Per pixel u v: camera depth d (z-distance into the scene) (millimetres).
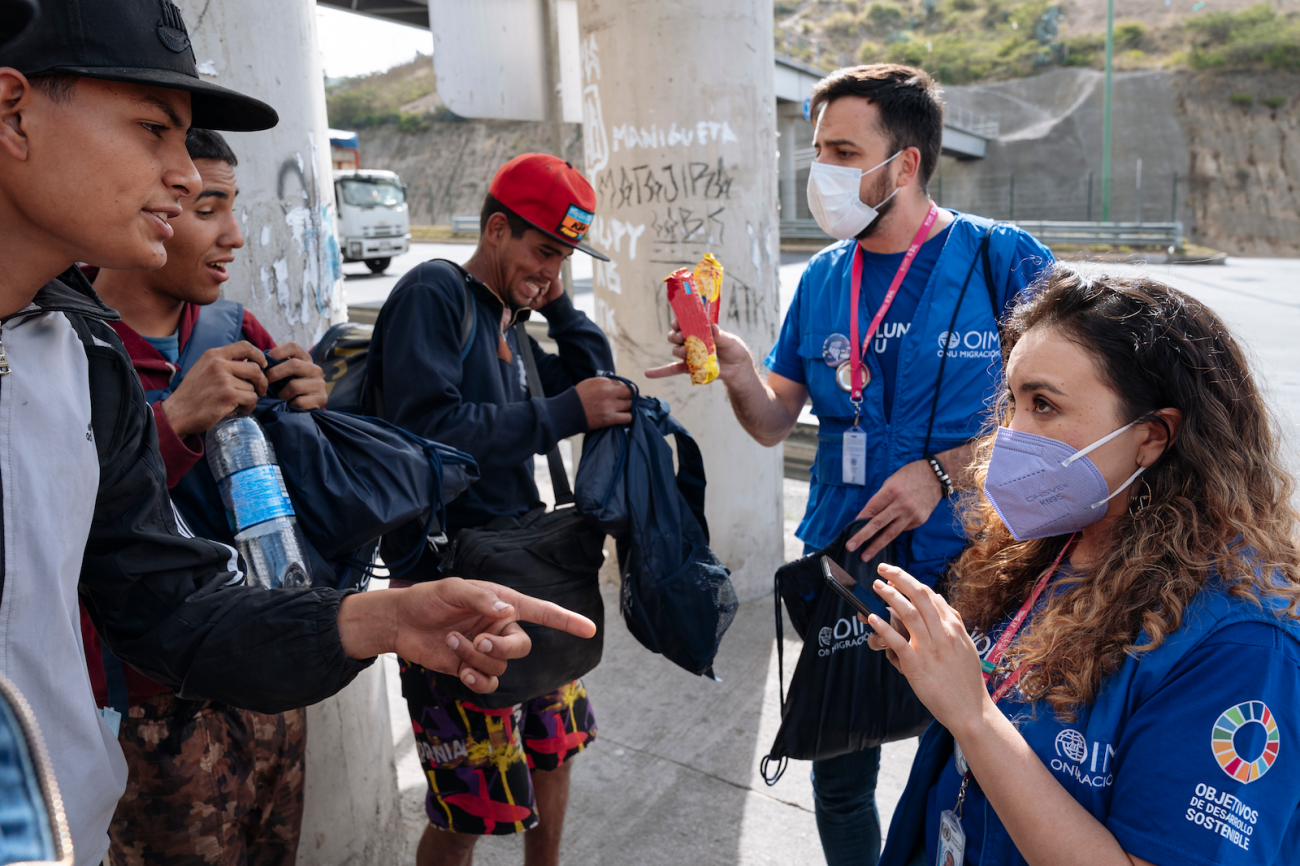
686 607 1946
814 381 2186
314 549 1523
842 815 2068
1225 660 962
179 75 988
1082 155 45531
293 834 1834
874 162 1987
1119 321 1114
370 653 1183
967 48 57625
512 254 2047
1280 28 47688
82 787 997
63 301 1021
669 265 3838
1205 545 1051
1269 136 43938
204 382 1436
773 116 3928
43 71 892
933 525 1964
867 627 1839
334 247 2268
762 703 3320
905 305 2062
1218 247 40469
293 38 2062
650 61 3674
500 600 1115
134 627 1184
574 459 5180
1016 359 1206
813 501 2221
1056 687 1087
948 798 1269
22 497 931
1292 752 916
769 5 3826
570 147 30062
